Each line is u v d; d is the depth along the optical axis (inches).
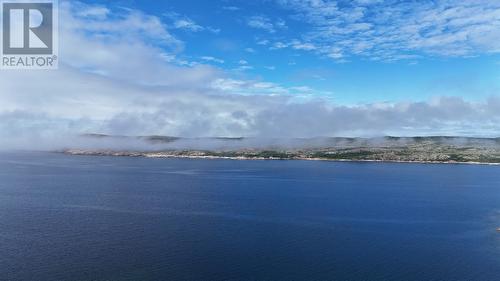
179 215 6466.5
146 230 5354.3
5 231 5191.9
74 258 4119.1
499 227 5851.4
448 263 4183.1
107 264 3956.7
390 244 4854.8
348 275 3809.1
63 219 6008.9
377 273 3875.5
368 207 7485.2
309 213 6771.7
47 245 4559.5
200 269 3880.4
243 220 6112.2
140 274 3718.0
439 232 5497.1
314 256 4343.0
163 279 3617.1
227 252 4416.8
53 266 3875.5
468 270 3986.2
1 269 3779.5
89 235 5036.9
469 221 6264.8
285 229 5531.5
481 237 5246.1
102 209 6943.9
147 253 4333.2
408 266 4079.7
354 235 5260.8
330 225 5851.4
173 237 5004.9
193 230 5388.8
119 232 5221.5
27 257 4128.9
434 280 3725.4
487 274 3882.9
